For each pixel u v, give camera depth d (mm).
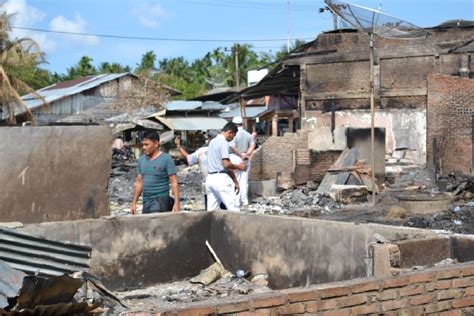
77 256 6770
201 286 8156
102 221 7941
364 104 28188
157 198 9039
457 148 24750
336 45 28797
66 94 44062
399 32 20375
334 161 21703
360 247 6926
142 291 7934
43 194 10008
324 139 23016
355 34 28391
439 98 25031
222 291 7715
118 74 46719
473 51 26125
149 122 38906
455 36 26547
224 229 8617
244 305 4156
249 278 8242
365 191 18312
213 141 10883
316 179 21453
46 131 9984
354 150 20734
